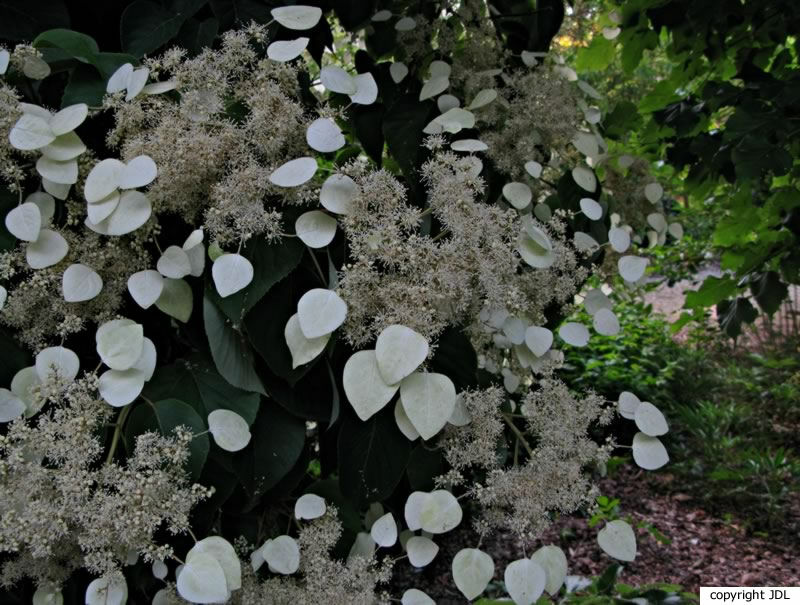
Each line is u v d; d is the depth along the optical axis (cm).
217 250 59
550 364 70
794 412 246
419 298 56
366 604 62
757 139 98
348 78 63
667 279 279
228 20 70
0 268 57
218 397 62
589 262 84
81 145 59
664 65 210
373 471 66
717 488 198
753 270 148
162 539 63
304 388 63
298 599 62
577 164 92
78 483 51
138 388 55
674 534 181
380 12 90
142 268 61
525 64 92
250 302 58
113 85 60
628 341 272
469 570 60
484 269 59
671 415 241
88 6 74
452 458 64
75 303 60
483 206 63
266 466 63
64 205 63
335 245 64
